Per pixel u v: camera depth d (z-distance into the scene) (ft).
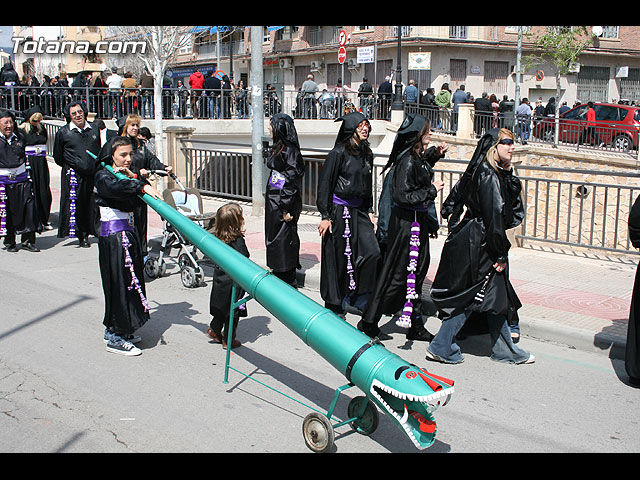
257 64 37.24
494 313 17.51
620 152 63.26
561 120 70.18
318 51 117.91
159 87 41.68
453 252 17.70
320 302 24.56
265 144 37.96
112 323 18.60
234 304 15.83
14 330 20.84
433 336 20.39
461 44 102.94
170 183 44.75
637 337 16.62
